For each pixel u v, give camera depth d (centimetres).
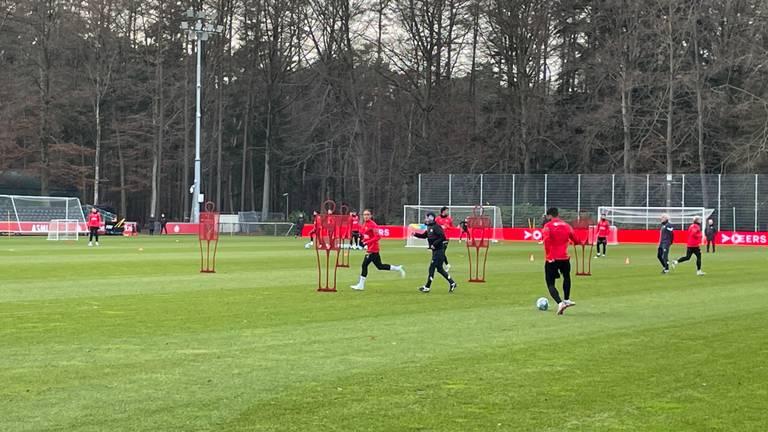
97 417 827
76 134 8450
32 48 7300
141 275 2544
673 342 1332
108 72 7581
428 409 873
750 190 5778
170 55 8175
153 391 942
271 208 9850
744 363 1150
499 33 6988
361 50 7406
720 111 6391
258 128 8956
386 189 8038
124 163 8606
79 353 1180
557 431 800
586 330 1464
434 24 7350
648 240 5859
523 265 3272
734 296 2114
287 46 7769
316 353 1198
